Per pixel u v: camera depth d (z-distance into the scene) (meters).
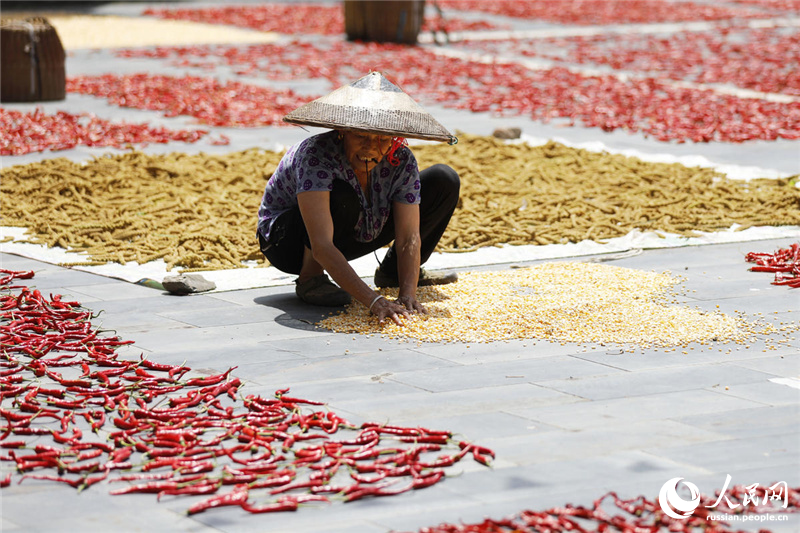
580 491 6.33
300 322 9.87
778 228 13.77
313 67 31.02
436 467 6.64
